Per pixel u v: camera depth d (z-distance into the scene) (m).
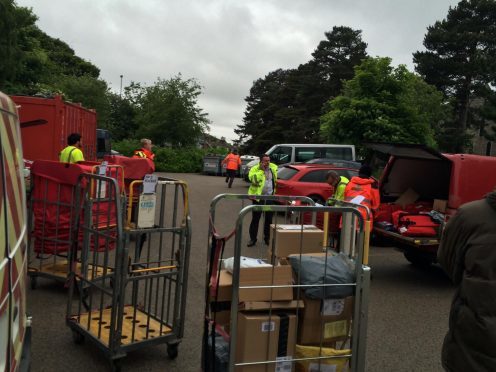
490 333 2.55
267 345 3.18
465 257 2.72
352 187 7.70
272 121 62.06
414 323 5.75
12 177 2.71
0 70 25.00
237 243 3.04
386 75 22.34
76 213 4.73
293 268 3.39
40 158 10.93
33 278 6.05
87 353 4.38
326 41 58.53
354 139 22.06
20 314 2.64
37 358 4.23
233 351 3.09
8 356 2.29
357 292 3.38
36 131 10.88
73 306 5.51
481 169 7.39
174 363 4.30
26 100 10.83
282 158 19.23
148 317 4.31
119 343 3.96
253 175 9.25
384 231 7.70
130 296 5.78
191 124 39.41
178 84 39.31
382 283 7.55
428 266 8.66
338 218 4.50
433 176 8.39
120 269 3.98
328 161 16.86
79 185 4.73
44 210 5.90
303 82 57.53
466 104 45.53
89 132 14.88
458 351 2.71
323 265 3.35
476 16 44.50
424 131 22.34
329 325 3.37
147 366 4.21
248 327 3.12
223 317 3.27
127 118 53.19
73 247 4.68
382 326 5.60
